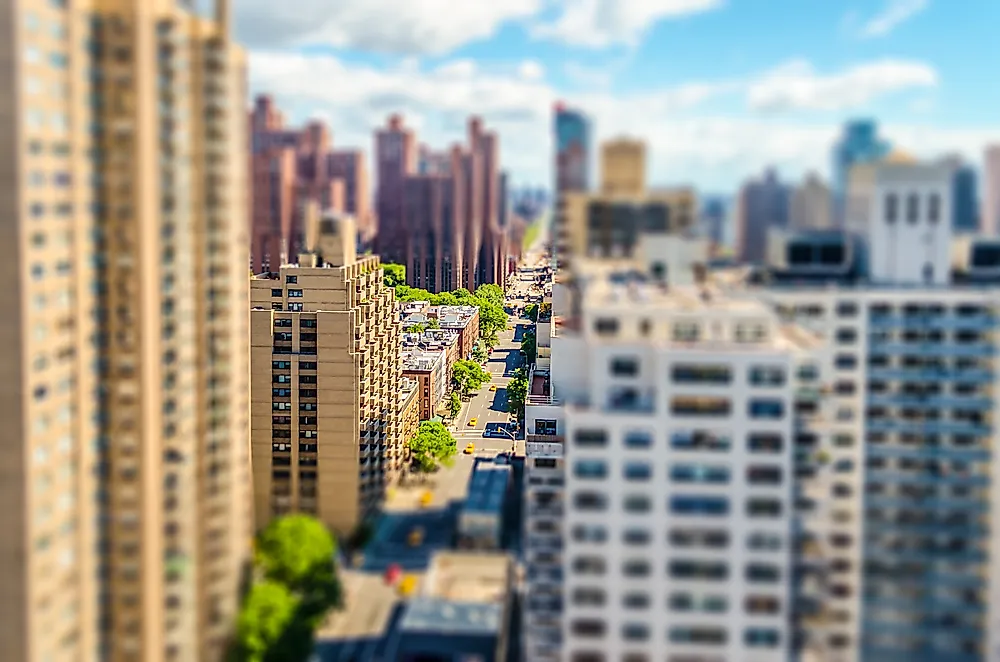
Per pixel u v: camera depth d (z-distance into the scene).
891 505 86.56
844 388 86.19
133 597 92.88
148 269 90.50
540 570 90.69
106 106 88.44
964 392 85.88
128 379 91.00
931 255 86.38
